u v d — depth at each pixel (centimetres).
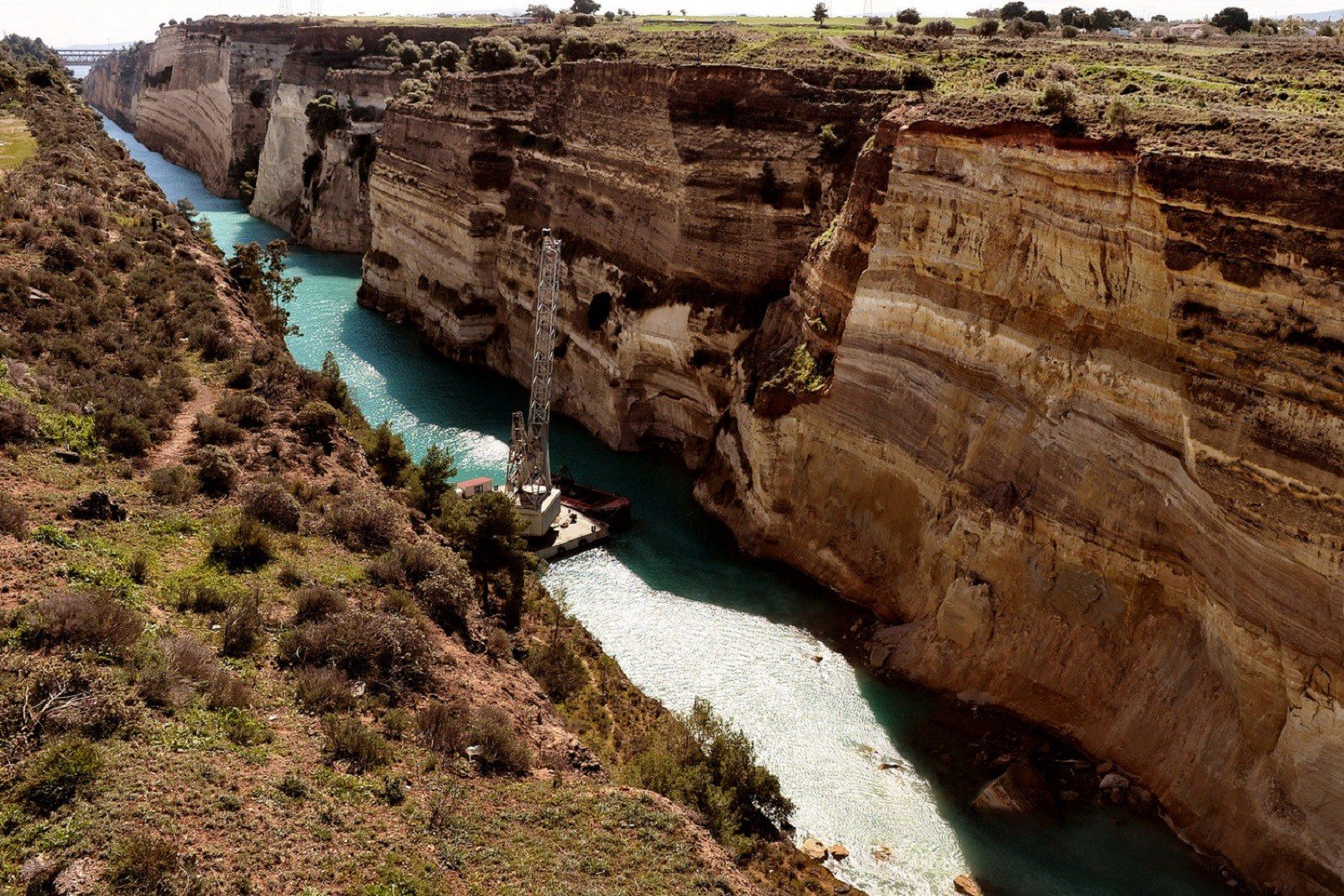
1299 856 2702
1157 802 3136
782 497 4891
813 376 4800
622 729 3222
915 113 4428
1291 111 3575
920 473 4188
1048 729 3484
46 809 1652
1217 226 2919
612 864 2023
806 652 4119
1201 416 2973
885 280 4378
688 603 4512
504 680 2761
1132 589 3350
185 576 2527
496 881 1872
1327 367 2653
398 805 1994
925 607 4119
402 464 4453
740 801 3036
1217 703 3053
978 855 3014
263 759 1953
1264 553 2764
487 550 3903
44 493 2691
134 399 3412
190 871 1603
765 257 5603
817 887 2767
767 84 5706
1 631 1978
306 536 2998
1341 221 2628
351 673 2377
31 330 3750
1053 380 3603
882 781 3344
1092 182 3356
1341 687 2575
